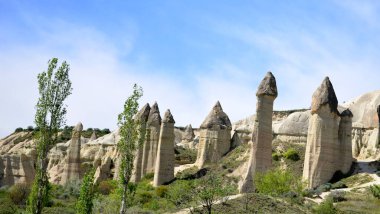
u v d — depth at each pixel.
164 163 75.12
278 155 72.12
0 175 81.31
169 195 57.75
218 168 75.06
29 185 70.25
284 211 43.84
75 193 69.56
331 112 61.31
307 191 55.25
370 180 56.78
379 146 71.56
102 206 49.91
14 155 82.62
